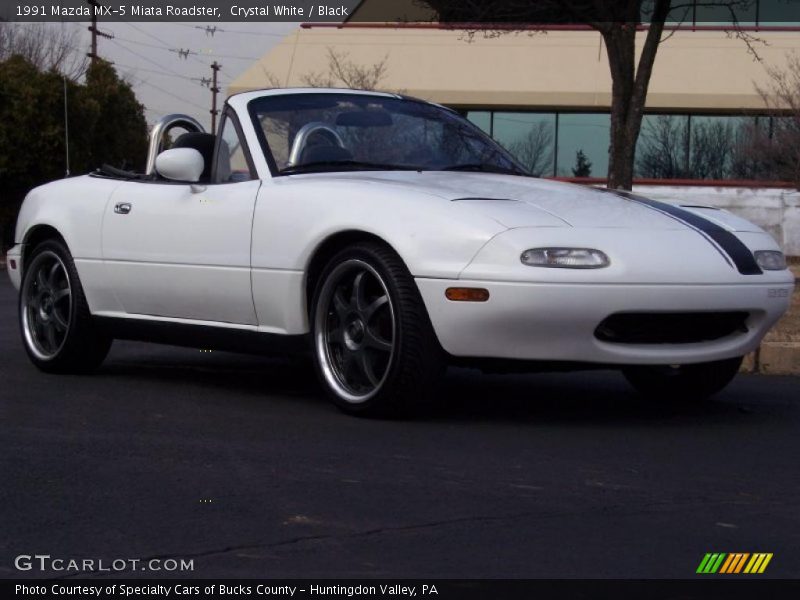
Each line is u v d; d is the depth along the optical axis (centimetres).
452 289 488
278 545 356
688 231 519
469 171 604
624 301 486
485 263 484
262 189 561
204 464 450
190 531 369
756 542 366
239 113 597
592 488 422
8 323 967
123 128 2484
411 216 504
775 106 2206
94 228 633
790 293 546
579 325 486
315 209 533
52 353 667
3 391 609
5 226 2331
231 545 356
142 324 621
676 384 588
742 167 2378
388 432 506
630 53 1025
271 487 418
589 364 500
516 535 368
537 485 424
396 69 2414
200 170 589
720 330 528
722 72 2356
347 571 335
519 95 2391
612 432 519
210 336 590
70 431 509
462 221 493
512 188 551
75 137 2286
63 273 664
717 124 2408
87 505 396
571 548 357
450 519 383
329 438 493
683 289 494
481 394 615
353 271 526
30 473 437
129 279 615
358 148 596
